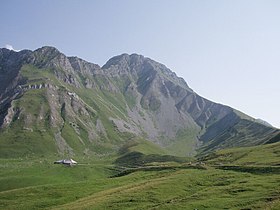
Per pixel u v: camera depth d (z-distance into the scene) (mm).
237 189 96688
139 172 172125
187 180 122438
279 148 179500
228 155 191500
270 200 78312
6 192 143875
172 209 82938
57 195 134375
